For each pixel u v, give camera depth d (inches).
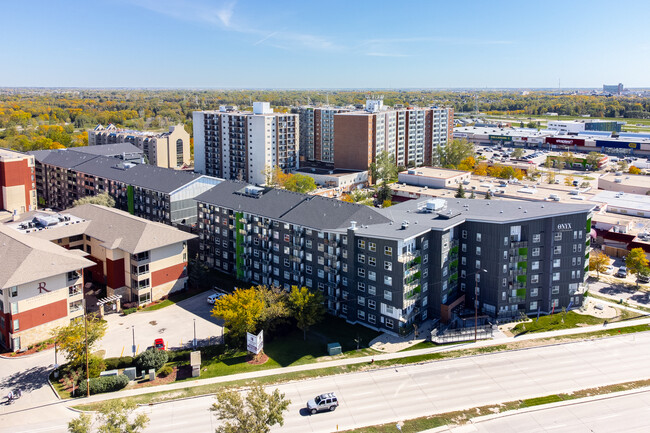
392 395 3024.1
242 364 3376.0
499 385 3139.8
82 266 3774.6
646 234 5575.8
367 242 3831.2
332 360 3427.7
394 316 3764.8
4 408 2878.9
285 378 3198.8
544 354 3526.1
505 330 3885.3
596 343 3673.7
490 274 4072.3
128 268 4311.0
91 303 4301.2
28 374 3240.7
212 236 5147.6
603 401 2965.1
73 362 3164.4
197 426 2716.5
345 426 2723.9
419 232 3715.6
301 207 4429.1
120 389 3097.9
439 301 3998.5
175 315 4124.0
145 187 6077.8
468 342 3690.9
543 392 3061.0
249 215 4667.8
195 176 6033.5
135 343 3639.3
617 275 5054.1
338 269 4030.5
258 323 3634.4
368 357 3469.5
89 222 4825.3
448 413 2849.4
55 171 7711.6
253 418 2353.6
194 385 3125.0
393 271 3698.3
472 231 4124.0
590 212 4252.0
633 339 3722.9
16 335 3479.3
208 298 4360.2
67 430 2684.5
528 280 4136.3
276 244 4495.6
